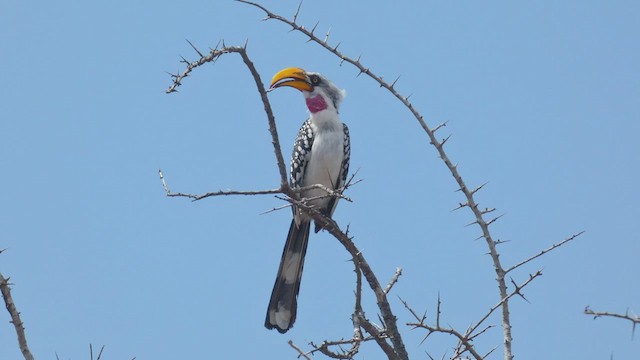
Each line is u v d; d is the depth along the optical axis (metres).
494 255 8.27
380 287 9.06
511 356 7.97
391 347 8.62
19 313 6.58
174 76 7.67
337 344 8.33
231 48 7.98
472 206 8.45
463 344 7.87
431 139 8.68
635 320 6.27
